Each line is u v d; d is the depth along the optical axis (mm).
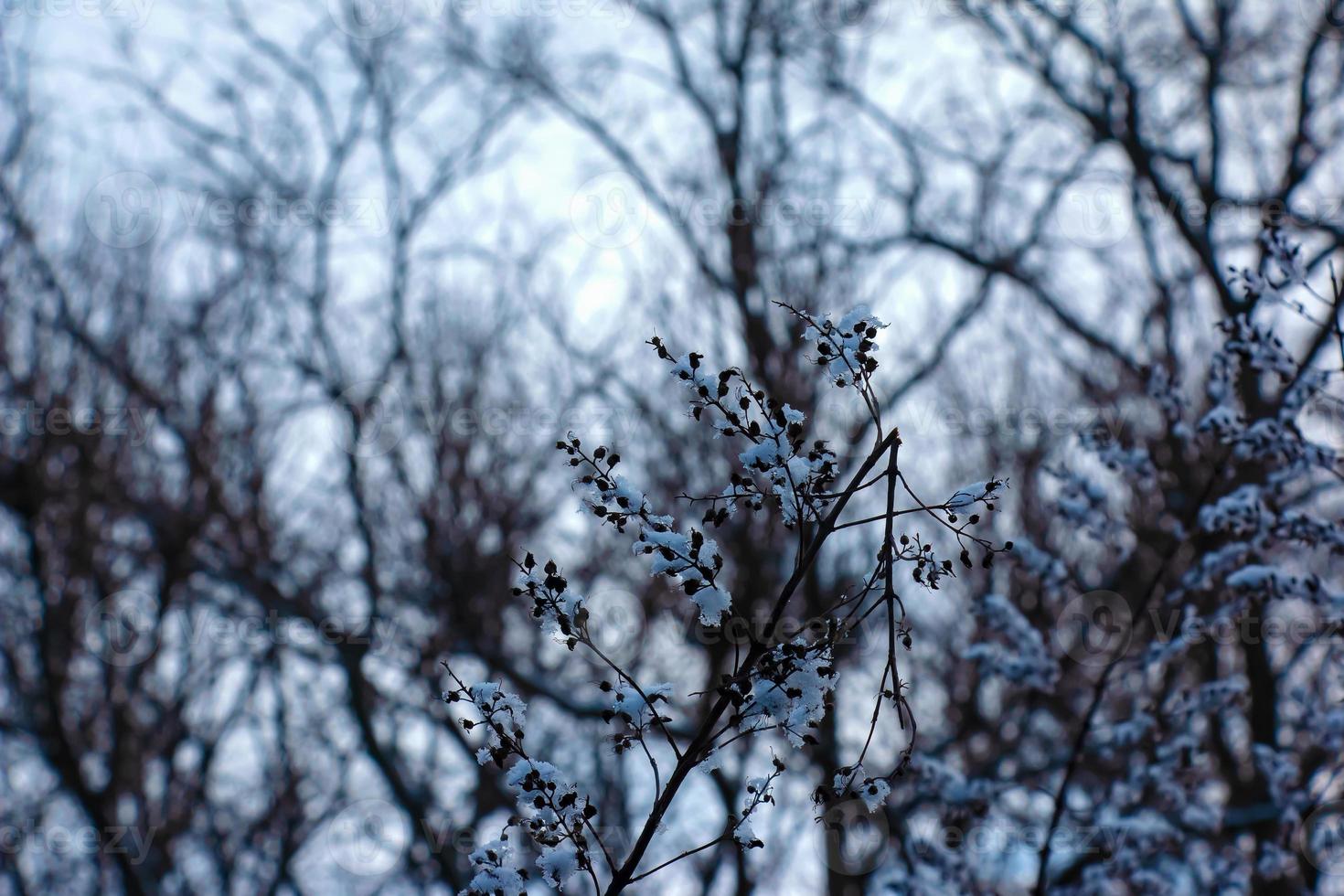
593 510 2635
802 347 9805
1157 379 5594
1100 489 5660
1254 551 5410
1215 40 13102
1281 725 10242
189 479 10703
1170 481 5777
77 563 10289
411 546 10953
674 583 2646
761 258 10594
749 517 8914
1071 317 12445
